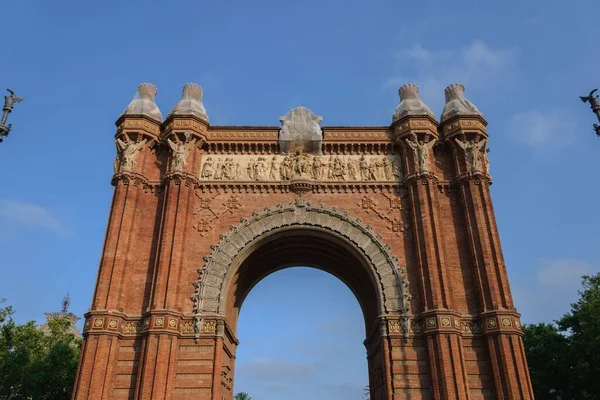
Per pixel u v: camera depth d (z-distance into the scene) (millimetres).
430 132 43156
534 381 62781
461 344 35625
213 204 41906
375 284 38750
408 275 38812
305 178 42656
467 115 43281
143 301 37969
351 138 44250
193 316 37125
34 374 63094
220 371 35875
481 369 35156
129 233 39531
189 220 40625
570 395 61781
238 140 44188
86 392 33031
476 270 38094
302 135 44062
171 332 35500
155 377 33688
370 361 44344
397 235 40500
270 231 40719
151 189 42531
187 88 46844
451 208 41719
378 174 43188
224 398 39344
